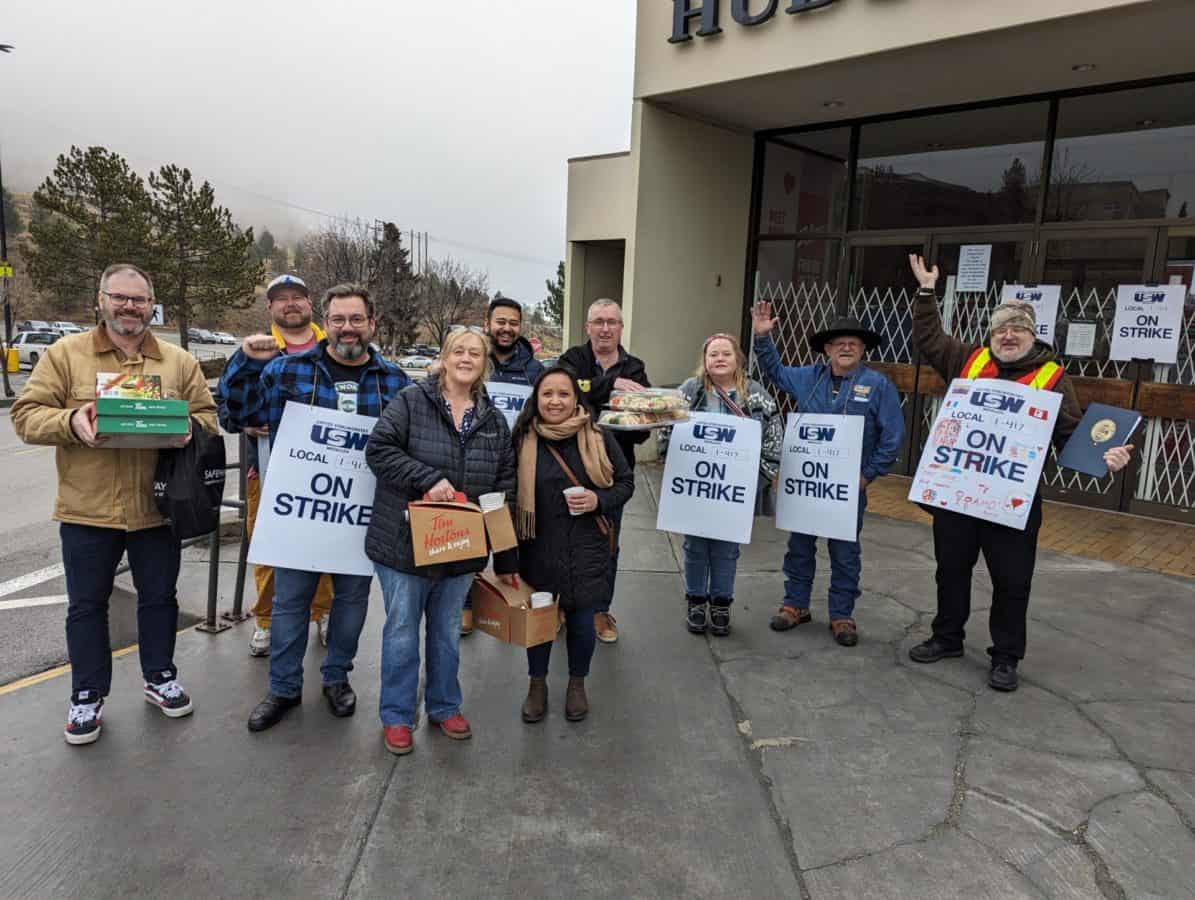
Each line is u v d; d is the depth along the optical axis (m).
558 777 2.98
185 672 3.78
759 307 4.44
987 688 3.73
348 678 3.73
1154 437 6.86
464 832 2.64
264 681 3.70
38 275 35.03
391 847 2.55
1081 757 3.14
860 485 4.20
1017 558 3.67
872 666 3.98
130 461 3.07
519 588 3.37
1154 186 6.81
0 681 3.78
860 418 4.11
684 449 4.22
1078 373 7.25
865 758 3.13
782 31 6.85
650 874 2.46
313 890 2.35
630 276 8.30
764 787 2.93
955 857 2.55
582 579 3.32
